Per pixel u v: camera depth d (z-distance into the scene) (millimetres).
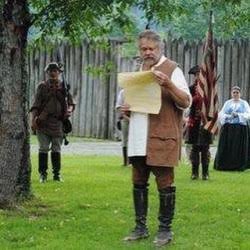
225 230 13641
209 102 22219
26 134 15930
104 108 40562
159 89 11977
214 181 21875
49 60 41156
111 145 37188
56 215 14836
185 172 24281
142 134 12125
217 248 12219
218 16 31609
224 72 39188
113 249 11961
